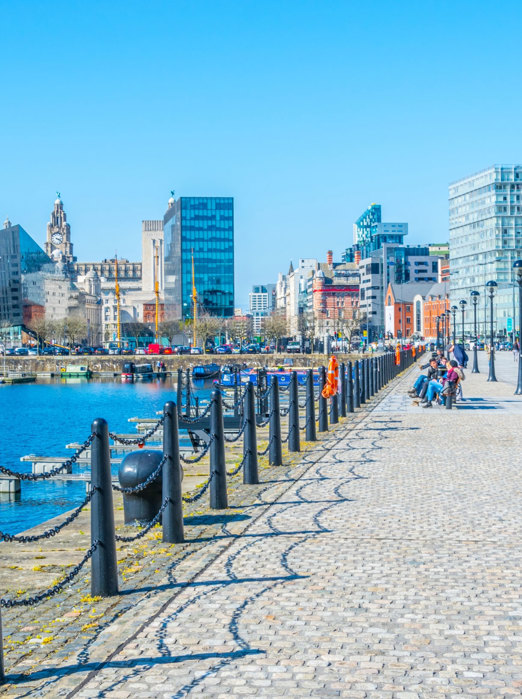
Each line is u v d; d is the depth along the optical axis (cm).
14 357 14325
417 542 1017
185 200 19275
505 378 5278
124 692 591
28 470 3450
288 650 659
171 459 1071
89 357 14225
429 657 638
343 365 2920
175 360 13912
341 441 2139
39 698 589
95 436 852
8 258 18612
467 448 1908
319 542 1028
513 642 670
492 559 933
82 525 1261
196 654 657
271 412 1764
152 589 853
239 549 1009
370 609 757
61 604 821
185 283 19300
